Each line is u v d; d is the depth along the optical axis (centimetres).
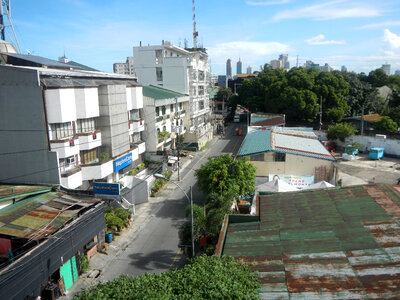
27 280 1443
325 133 5031
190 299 831
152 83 5234
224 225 1326
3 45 2878
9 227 1620
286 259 1052
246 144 3550
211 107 7994
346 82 6003
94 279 1866
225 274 943
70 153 2328
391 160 4194
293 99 5675
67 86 2261
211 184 2555
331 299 834
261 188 2631
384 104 6462
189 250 1980
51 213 1808
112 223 2350
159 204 3034
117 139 2841
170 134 4444
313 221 1270
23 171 2259
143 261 2064
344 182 3291
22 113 2169
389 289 837
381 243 1047
